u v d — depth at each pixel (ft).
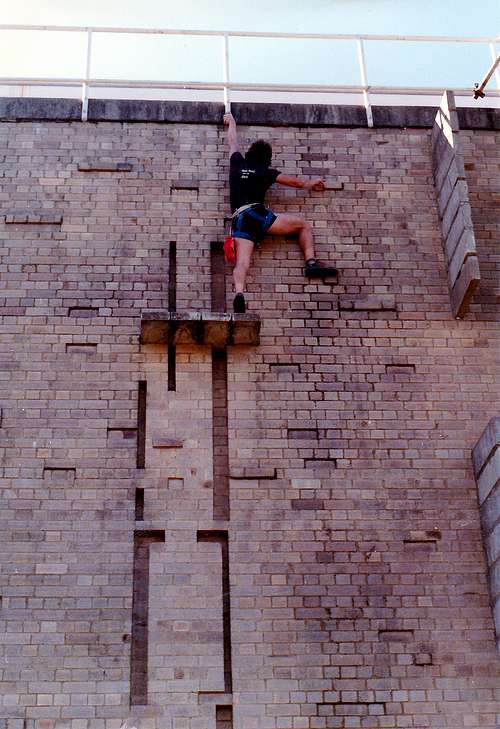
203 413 39.60
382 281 42.78
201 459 38.78
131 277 42.09
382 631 36.42
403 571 37.45
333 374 40.70
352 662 35.83
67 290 41.63
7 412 39.22
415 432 39.88
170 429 39.24
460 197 41.86
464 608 36.96
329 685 35.42
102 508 37.73
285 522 37.88
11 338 40.60
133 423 39.27
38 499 37.78
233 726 34.68
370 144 45.68
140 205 43.52
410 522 38.27
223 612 36.45
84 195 43.55
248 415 39.68
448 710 35.29
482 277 43.24
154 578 36.73
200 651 35.65
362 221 43.96
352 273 42.86
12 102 44.98
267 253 42.88
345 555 37.52
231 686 35.27
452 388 40.83
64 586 36.42
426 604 36.96
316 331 41.52
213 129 45.34
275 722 34.81
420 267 43.19
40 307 41.24
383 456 39.37
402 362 41.16
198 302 41.88
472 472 39.34
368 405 40.24
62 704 34.65
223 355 41.01
